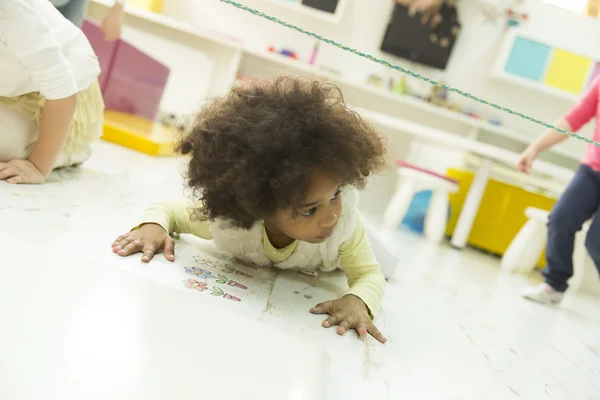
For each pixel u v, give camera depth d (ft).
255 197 2.02
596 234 4.69
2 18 2.53
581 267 6.21
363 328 2.30
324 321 2.28
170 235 2.92
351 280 2.80
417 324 2.83
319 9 9.08
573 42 9.16
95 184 3.62
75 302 1.45
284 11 9.40
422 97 9.17
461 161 8.82
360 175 2.29
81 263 1.73
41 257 1.68
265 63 9.30
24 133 3.11
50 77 2.75
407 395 1.88
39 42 2.64
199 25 9.50
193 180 2.24
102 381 1.13
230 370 1.36
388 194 9.11
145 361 1.27
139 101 7.26
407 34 9.18
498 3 9.18
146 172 4.66
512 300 4.45
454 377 2.22
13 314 1.29
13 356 1.12
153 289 1.69
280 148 1.94
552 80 8.83
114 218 2.89
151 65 7.18
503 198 7.64
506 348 2.89
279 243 2.66
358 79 9.48
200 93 9.27
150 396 1.14
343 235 2.56
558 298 4.78
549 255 4.80
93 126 3.76
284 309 2.35
